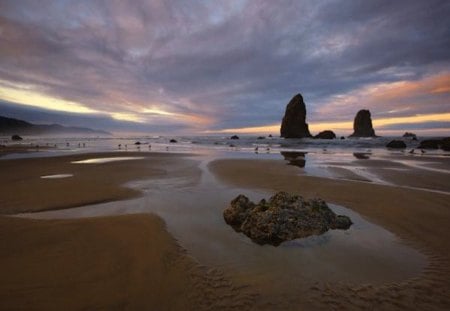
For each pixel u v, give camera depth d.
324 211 7.33
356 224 7.49
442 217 7.96
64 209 9.05
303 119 89.75
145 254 5.54
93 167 18.92
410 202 9.49
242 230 6.92
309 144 56.81
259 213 6.88
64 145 53.25
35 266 4.99
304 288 4.52
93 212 8.71
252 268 5.14
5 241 6.05
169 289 4.42
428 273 4.98
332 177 15.02
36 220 7.45
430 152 33.88
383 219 7.87
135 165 19.98
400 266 5.25
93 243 6.00
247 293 4.37
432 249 5.95
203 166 19.39
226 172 16.55
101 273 4.80
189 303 4.10
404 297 4.30
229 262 5.35
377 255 5.69
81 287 4.39
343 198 10.20
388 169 18.08
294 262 5.40
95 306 3.96
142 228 6.89
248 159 24.42
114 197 10.50
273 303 4.14
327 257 5.60
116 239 6.22
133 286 4.46
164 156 27.53
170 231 6.88
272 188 12.09
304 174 15.84
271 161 22.67
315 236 6.54
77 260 5.24
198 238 6.51
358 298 4.27
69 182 13.42
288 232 6.44
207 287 4.50
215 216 8.21
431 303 4.16
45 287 4.36
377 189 11.52
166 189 11.94
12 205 9.43
